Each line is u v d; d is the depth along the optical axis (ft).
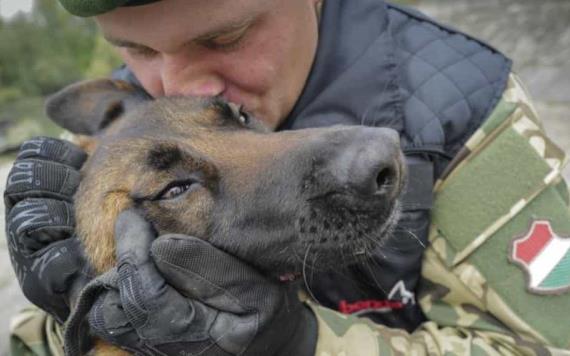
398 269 2.41
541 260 2.34
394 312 2.51
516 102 2.49
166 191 2.26
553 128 6.20
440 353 2.29
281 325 2.18
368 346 2.27
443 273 2.41
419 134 2.43
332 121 2.48
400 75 2.52
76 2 2.17
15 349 2.58
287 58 2.36
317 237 2.12
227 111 2.37
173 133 2.34
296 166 2.14
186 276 2.03
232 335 2.07
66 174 2.41
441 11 10.59
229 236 2.20
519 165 2.40
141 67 2.44
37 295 2.28
